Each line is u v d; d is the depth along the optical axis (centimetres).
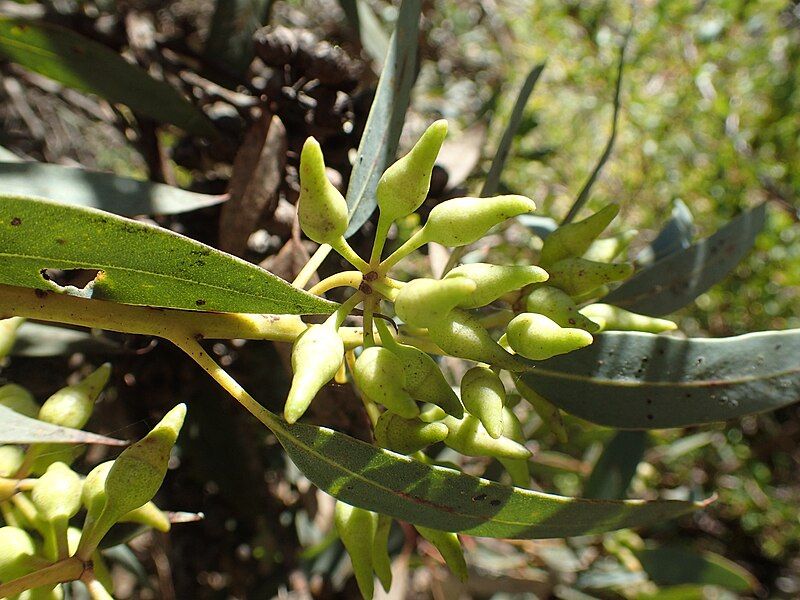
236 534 22
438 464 14
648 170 40
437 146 11
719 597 47
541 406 14
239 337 12
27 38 18
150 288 11
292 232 17
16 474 12
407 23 15
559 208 40
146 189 16
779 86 40
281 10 30
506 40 42
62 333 18
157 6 24
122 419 19
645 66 42
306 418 19
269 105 18
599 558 32
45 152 29
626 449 24
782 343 14
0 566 11
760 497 47
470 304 11
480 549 31
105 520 11
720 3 41
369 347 11
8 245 10
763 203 18
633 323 14
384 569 13
